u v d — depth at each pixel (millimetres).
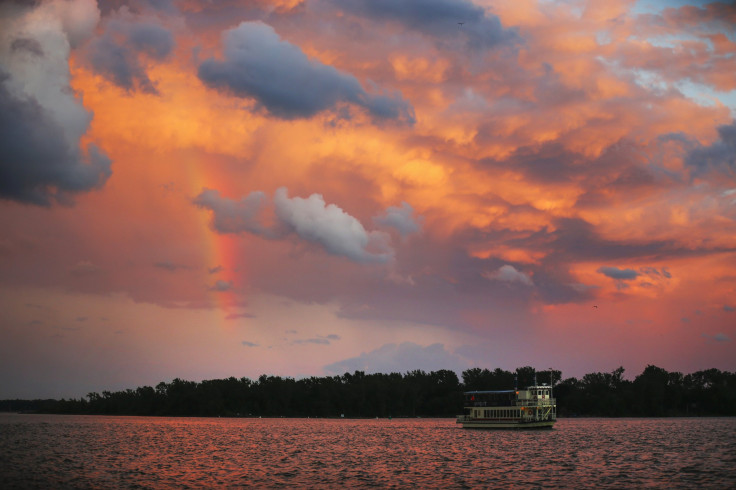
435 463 126500
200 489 95375
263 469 118250
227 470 116688
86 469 116375
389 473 111875
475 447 161625
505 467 118312
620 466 116562
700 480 98688
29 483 99688
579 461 125562
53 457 137000
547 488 94562
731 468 111188
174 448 163375
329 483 101125
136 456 141250
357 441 190875
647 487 93438
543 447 158625
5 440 186750
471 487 96375
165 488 96000
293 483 101000
